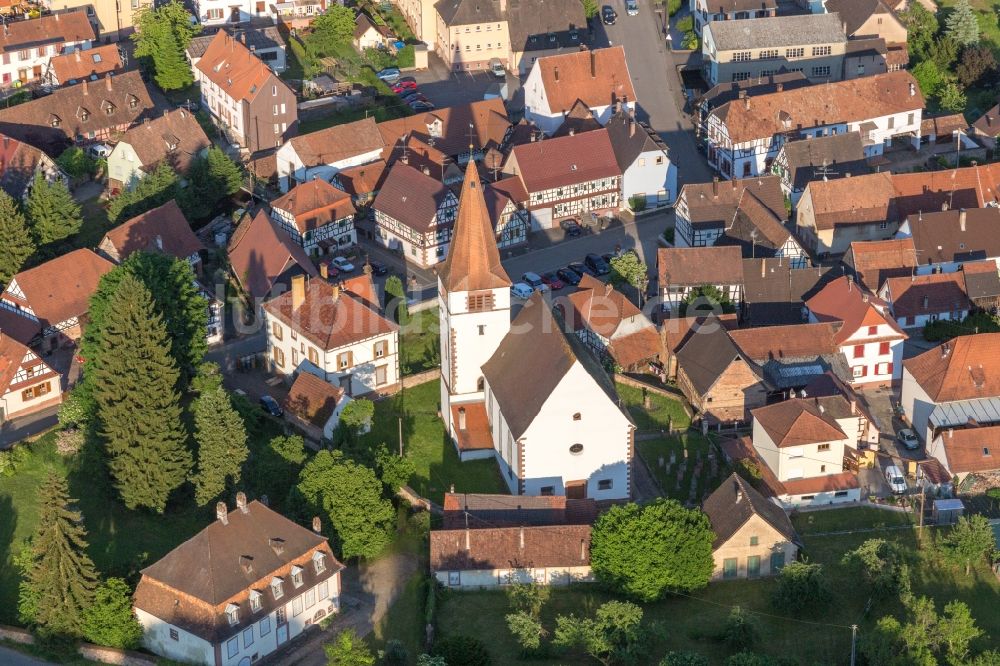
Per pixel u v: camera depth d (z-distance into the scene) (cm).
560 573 13900
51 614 13025
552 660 12912
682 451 16075
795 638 13338
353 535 14062
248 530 13038
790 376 16862
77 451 15638
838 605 13812
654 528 13612
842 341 17288
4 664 12900
